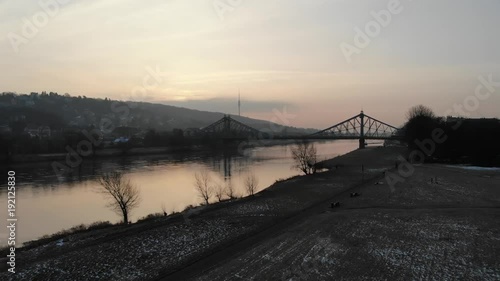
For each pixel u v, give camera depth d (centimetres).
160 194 6378
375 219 3856
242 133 18988
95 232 3794
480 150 8988
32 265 2853
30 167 9881
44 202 5816
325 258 2792
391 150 12756
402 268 2605
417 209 4319
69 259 2962
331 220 3838
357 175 7194
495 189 5444
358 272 2544
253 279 2466
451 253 2867
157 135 15988
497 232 3356
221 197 5991
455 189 5478
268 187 6347
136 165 10781
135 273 2683
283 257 2834
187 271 2695
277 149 18238
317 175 7388
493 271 2534
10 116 19212
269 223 3897
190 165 10812
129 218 4788
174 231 3650
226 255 2977
